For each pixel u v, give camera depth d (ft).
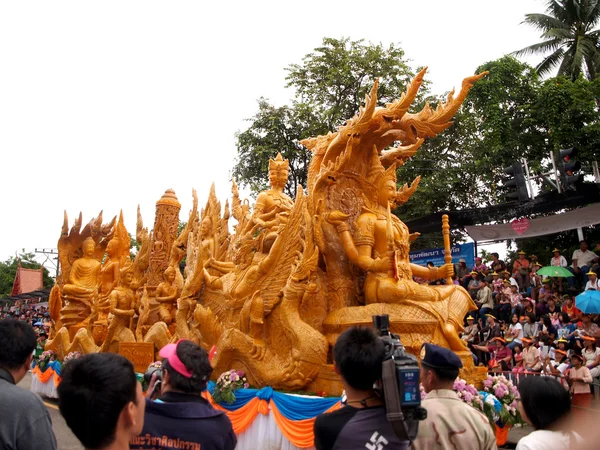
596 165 63.52
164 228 45.39
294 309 26.48
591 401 31.30
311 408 23.26
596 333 41.75
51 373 47.83
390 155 30.55
